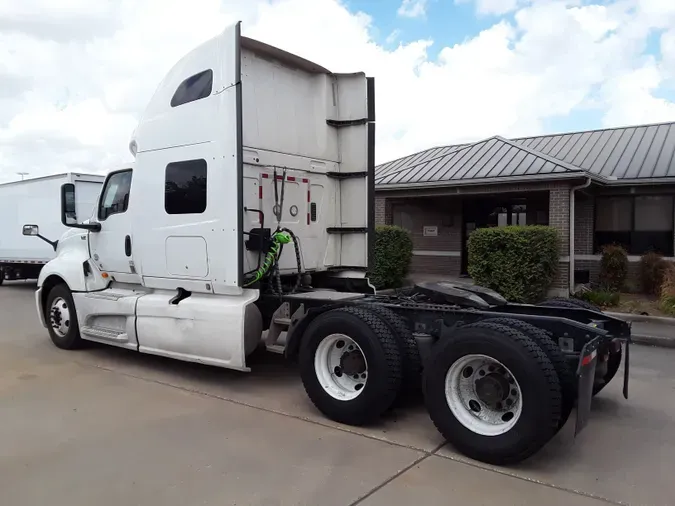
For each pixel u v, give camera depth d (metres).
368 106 7.03
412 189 15.01
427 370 4.55
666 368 7.25
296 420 5.17
